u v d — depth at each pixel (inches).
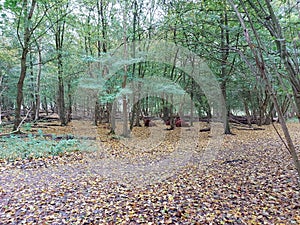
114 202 137.7
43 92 591.2
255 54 81.8
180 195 146.0
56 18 413.4
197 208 127.3
